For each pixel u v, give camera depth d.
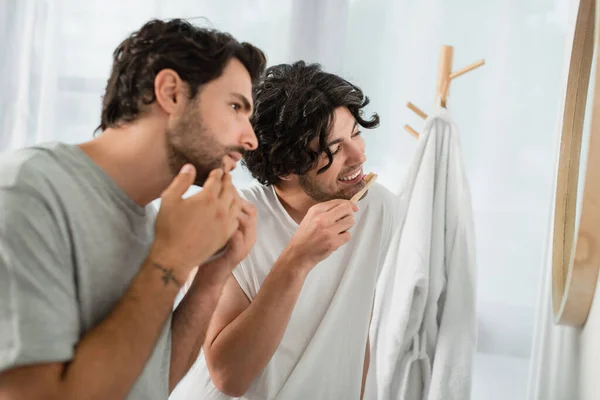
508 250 2.45
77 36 2.41
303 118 1.21
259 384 1.29
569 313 1.25
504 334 2.50
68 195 0.85
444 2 2.38
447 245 1.67
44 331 0.78
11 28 2.34
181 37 0.89
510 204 2.42
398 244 1.68
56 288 0.81
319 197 1.29
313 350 1.30
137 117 0.90
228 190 0.92
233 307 1.28
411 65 2.41
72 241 0.85
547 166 2.39
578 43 1.35
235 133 0.92
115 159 0.91
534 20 2.34
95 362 0.81
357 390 1.37
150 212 1.02
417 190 1.67
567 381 1.37
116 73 0.92
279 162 1.25
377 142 2.46
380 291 1.68
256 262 1.31
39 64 2.37
